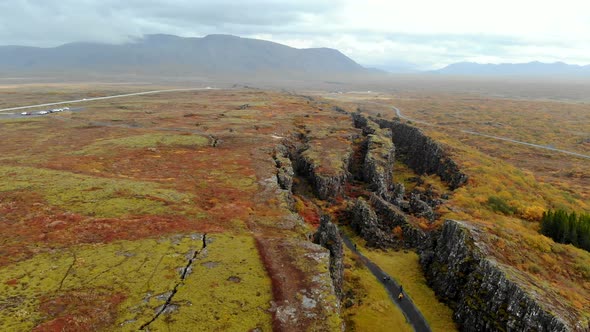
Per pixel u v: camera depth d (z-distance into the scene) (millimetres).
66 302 38719
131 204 66312
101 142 122000
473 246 62062
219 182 84250
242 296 41938
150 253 49594
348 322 57062
